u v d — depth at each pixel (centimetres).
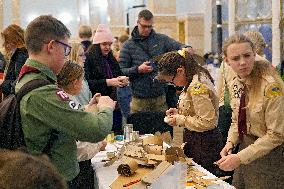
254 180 228
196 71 258
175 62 256
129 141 283
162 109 440
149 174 196
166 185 182
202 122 254
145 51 436
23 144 169
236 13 786
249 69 209
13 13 1241
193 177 214
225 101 322
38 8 1296
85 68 395
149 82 430
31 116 167
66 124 169
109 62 409
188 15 885
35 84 168
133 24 1130
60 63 178
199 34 894
